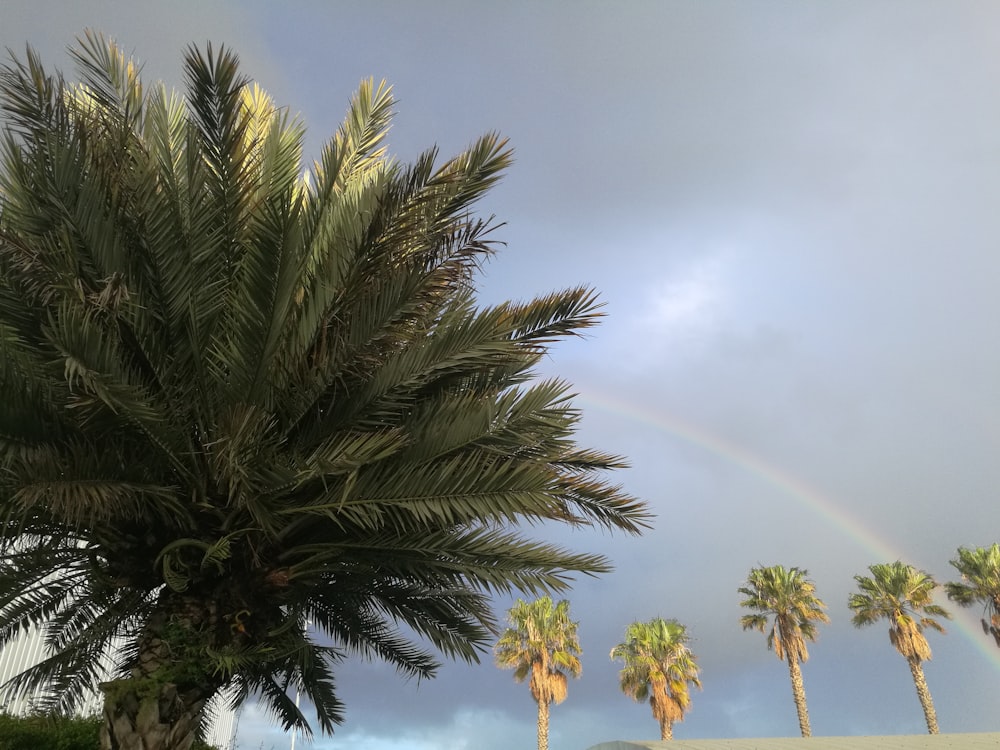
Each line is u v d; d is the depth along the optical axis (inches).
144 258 212.8
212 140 213.6
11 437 175.9
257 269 208.2
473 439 225.6
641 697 1360.7
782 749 477.1
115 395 175.2
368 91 290.0
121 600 236.1
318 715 349.1
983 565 1392.7
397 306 224.2
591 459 292.4
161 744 195.6
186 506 213.8
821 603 1465.3
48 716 281.4
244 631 214.1
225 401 217.3
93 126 211.0
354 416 233.6
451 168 231.3
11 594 235.3
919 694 1375.5
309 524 231.8
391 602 307.6
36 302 203.9
